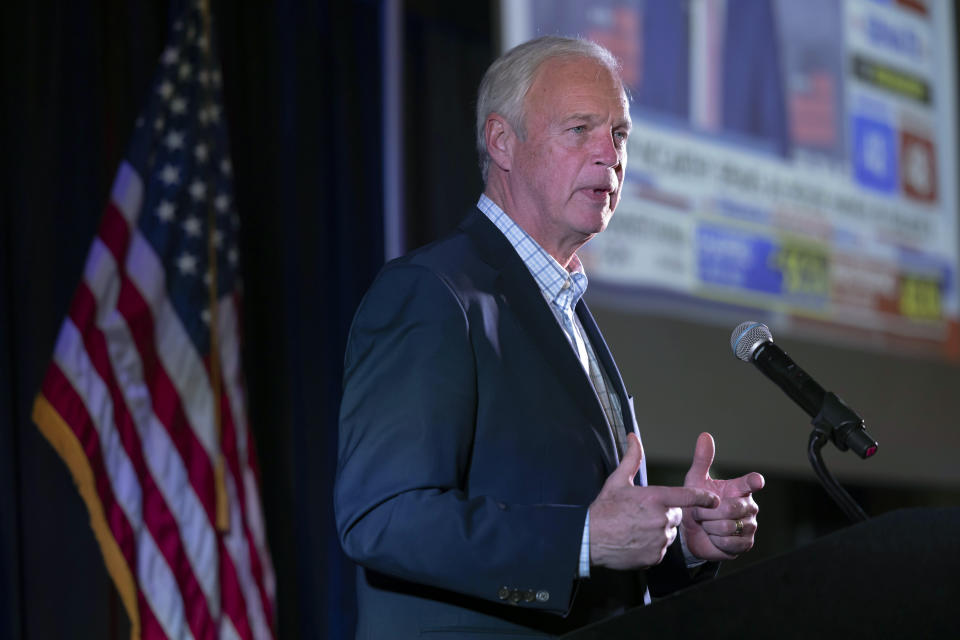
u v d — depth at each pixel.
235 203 7.19
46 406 6.05
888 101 9.30
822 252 8.55
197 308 6.56
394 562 2.49
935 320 9.31
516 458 2.70
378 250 7.88
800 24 8.73
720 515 2.92
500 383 2.73
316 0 7.87
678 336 7.60
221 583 6.34
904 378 8.91
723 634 2.00
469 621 2.61
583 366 2.95
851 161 8.91
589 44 3.20
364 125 7.97
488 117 3.19
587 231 3.08
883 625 1.93
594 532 2.44
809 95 8.71
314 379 7.38
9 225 6.38
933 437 9.03
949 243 9.55
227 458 6.52
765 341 2.86
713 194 7.95
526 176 3.08
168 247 6.55
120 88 6.88
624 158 3.17
